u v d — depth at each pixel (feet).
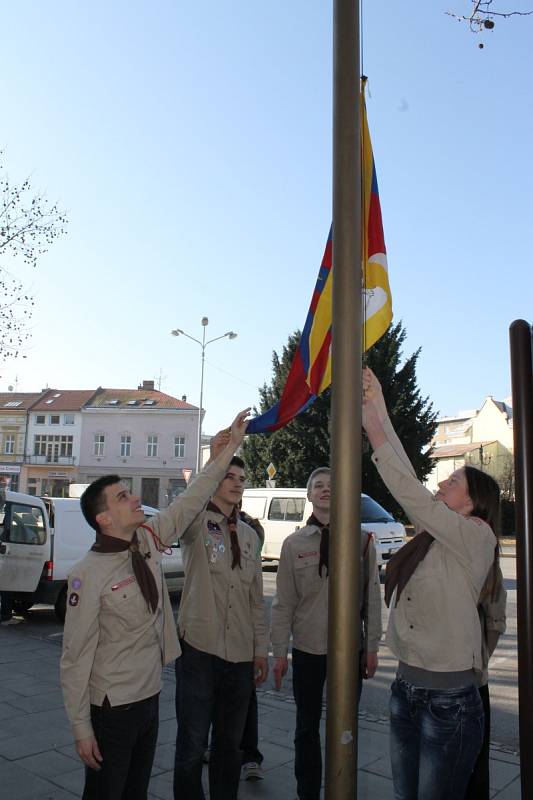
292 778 14.71
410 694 8.96
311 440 102.53
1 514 36.73
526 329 7.85
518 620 7.49
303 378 11.53
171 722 18.40
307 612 12.87
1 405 211.61
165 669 25.02
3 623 34.96
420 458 104.01
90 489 9.75
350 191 7.59
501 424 193.16
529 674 7.35
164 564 38.06
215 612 11.78
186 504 10.83
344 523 7.23
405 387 103.45
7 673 23.88
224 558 12.14
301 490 59.36
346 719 7.07
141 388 209.36
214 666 11.78
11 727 17.70
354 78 7.80
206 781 14.66
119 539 9.64
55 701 20.24
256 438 109.40
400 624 9.18
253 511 60.95
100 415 198.18
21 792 13.69
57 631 33.04
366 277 10.70
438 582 8.88
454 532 8.80
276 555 58.34
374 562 13.14
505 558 67.87
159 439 193.88
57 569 34.50
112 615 9.21
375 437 9.18
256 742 14.89
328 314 11.17
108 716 9.02
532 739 7.29
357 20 7.89
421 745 8.80
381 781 14.56
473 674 8.92
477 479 9.86
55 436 201.67
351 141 7.68
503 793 14.15
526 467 7.59
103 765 8.98
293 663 13.01
